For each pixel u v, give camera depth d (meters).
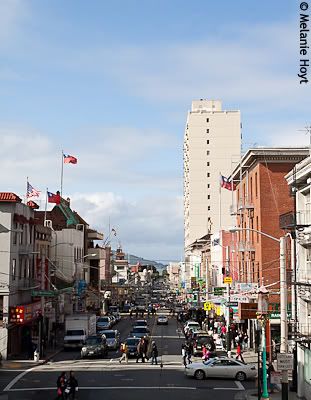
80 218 103.12
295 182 35.19
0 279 49.94
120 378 38.28
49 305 61.97
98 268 99.25
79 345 55.94
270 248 56.53
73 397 29.78
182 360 48.19
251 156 57.56
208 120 136.25
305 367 31.67
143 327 68.12
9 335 49.75
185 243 161.12
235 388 34.91
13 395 32.28
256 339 53.41
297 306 34.84
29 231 58.97
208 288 79.38
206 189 134.88
